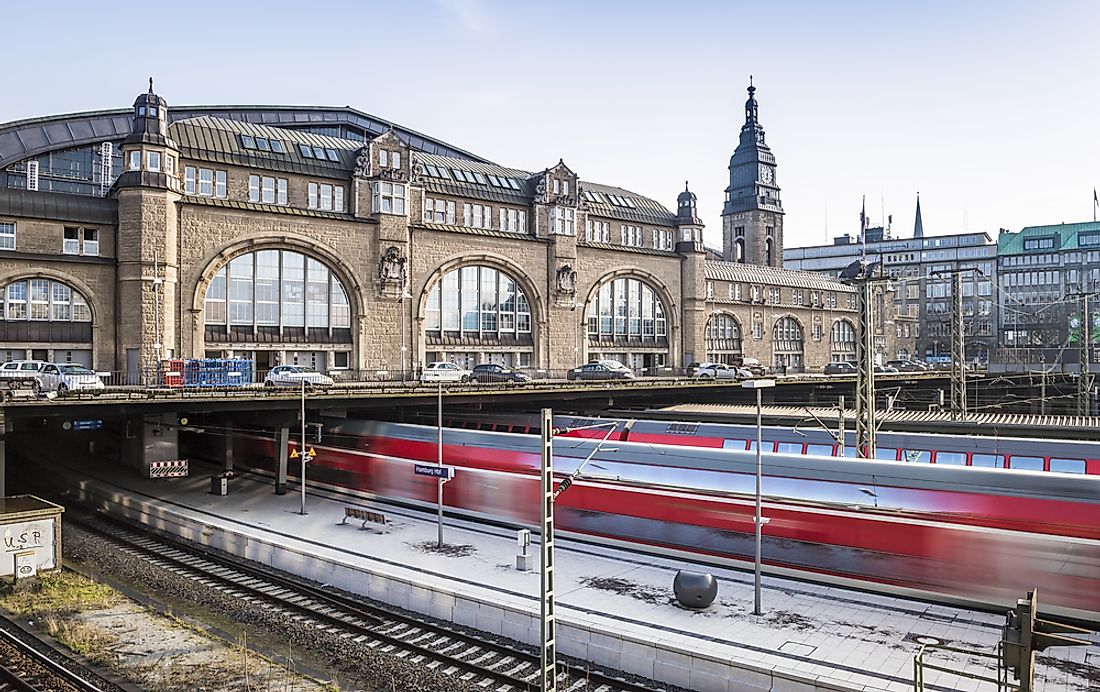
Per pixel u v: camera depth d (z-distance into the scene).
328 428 45.88
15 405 33.38
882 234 171.38
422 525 36.28
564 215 75.31
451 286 68.88
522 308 73.25
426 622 24.81
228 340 57.34
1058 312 150.38
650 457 31.80
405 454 41.28
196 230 55.78
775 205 125.94
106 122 84.50
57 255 51.75
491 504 36.88
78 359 52.81
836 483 27.17
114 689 18.69
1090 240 150.75
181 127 58.94
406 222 64.94
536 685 19.83
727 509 29.16
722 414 49.44
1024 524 23.72
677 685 20.47
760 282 102.75
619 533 32.03
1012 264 157.25
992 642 21.45
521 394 50.59
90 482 46.00
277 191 60.84
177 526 37.47
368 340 62.97
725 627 22.39
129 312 53.00
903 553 25.56
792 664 19.59
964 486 24.89
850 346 116.25
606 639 21.72
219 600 26.22
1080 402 60.38
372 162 63.78
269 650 22.36
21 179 78.62
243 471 51.75
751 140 124.75
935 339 161.25
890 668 19.45
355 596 27.95
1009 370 98.31
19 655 20.38
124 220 53.41
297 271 60.75
